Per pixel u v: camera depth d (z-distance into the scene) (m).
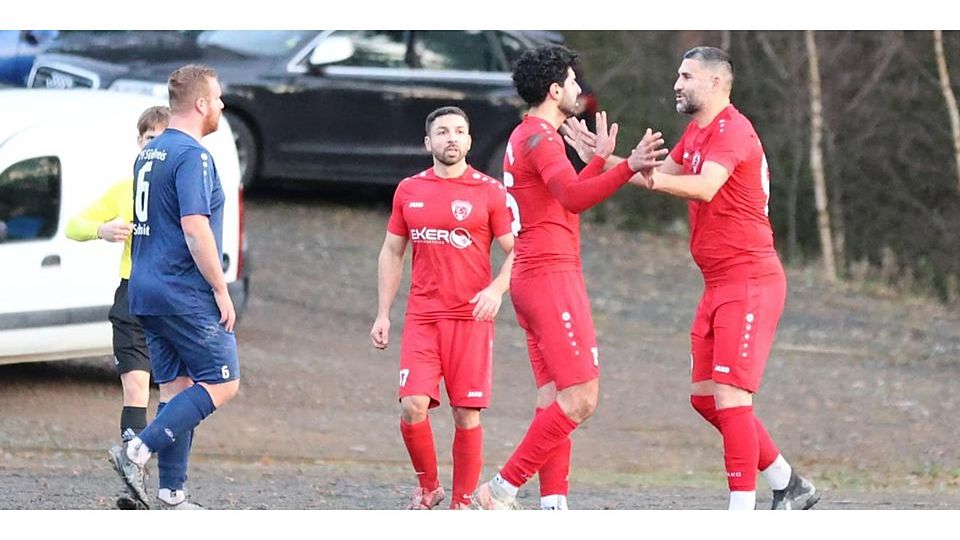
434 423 42.22
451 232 27.94
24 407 38.88
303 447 37.38
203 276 26.30
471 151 63.97
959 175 70.62
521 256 26.98
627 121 74.56
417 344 28.28
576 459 38.47
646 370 49.47
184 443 27.38
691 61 26.66
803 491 28.61
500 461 37.69
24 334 37.72
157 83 56.31
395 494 31.95
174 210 26.23
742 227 26.55
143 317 26.67
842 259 71.12
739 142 26.05
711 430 42.53
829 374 50.25
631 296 60.09
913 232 71.44
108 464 33.88
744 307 26.53
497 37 64.38
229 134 41.94
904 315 61.50
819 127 70.94
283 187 67.31
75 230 29.61
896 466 38.78
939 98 71.69
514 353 50.34
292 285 54.75
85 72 56.09
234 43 61.09
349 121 62.22
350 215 64.69
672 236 72.50
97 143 39.25
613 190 25.41
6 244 37.56
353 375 45.22
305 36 61.97
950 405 46.69
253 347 47.06
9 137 38.31
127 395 29.66
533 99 26.83
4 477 31.59
